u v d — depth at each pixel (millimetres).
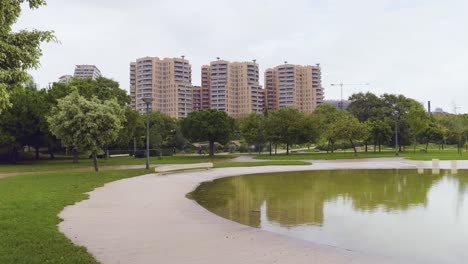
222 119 55781
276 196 17188
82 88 43562
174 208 13672
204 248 8406
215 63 139875
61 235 8828
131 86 141125
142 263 7230
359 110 82625
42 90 46375
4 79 7574
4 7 7500
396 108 80312
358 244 9117
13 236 8438
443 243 9180
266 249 8383
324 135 66438
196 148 77188
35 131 41594
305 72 146750
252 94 139250
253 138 59969
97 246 8406
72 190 17594
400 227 10898
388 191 18438
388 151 70000
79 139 25984
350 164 37562
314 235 10016
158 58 134875
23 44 7977
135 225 10719
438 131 67500
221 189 19688
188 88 137750
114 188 19312
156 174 27438
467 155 51125
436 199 15891
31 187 18109
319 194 17703
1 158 47906
